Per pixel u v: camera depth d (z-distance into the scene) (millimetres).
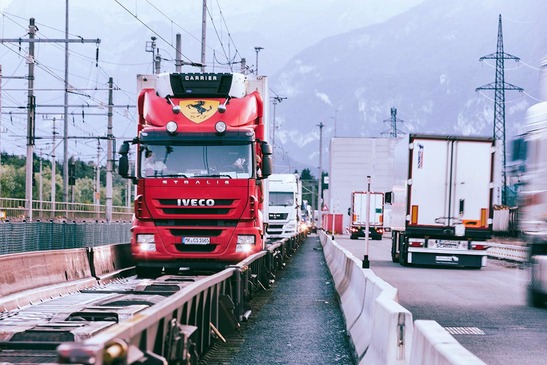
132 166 21688
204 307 10273
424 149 29328
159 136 20578
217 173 20406
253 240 20297
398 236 32125
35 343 8664
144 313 6156
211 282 10453
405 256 29906
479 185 29375
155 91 21875
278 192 50375
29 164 45125
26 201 45250
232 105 21188
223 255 20203
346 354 11594
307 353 11617
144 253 20266
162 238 20219
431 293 19359
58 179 133500
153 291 14398
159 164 20469
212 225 20312
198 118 20797
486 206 29359
